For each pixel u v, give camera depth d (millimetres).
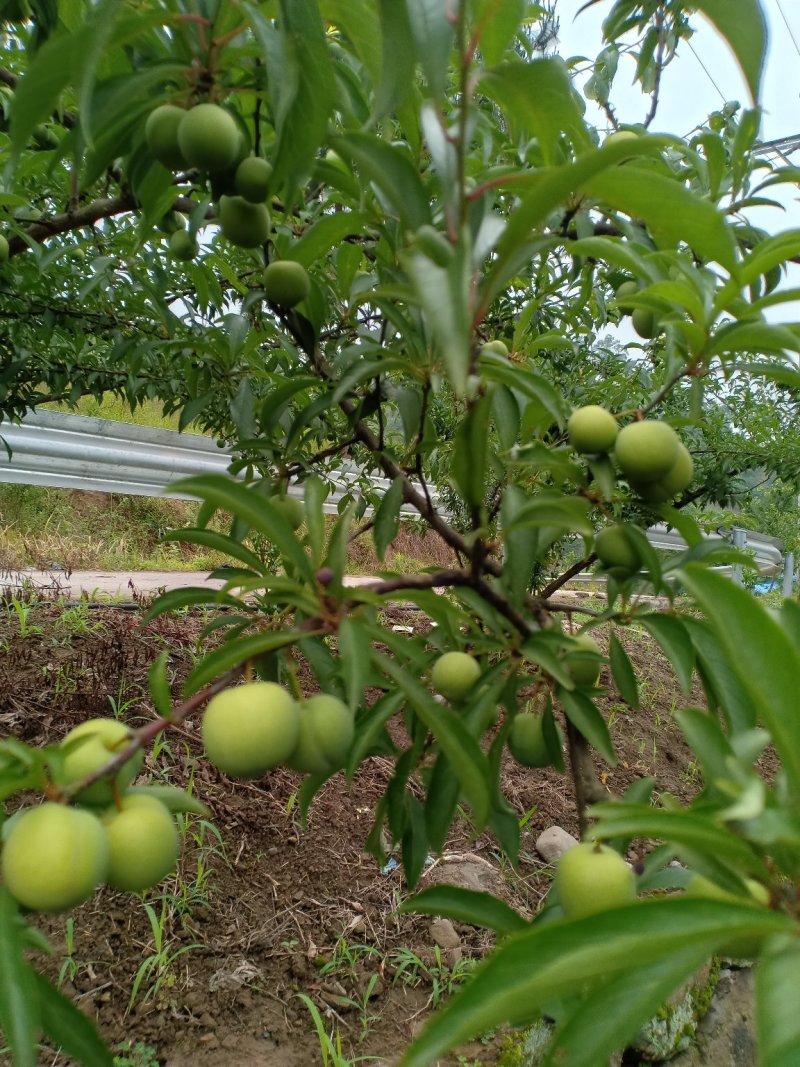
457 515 1912
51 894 302
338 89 509
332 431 935
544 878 1220
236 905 1019
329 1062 829
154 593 2035
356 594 412
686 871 459
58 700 1300
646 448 488
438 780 531
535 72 390
